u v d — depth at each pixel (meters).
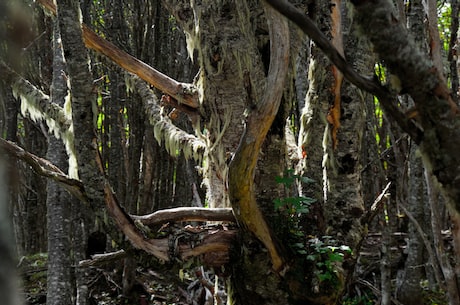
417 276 6.06
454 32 5.71
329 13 3.39
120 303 6.88
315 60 3.69
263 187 3.70
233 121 3.85
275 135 3.71
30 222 11.18
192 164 8.09
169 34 8.37
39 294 6.89
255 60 3.71
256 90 3.67
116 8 7.02
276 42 2.87
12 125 7.40
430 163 1.67
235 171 3.15
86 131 3.32
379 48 1.57
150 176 7.69
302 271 3.52
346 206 3.74
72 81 3.28
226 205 3.94
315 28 1.49
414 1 3.01
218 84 3.83
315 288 3.48
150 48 7.84
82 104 3.28
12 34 0.52
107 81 8.81
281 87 2.94
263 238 3.42
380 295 5.93
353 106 3.67
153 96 4.65
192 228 3.61
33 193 11.33
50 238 5.23
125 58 4.00
